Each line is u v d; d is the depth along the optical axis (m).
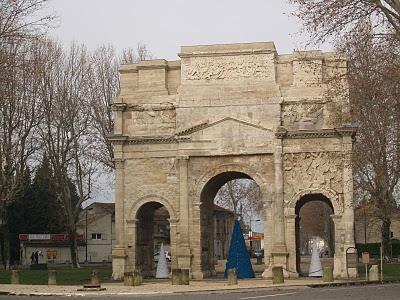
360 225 133.00
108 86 86.06
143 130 67.94
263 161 65.38
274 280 54.97
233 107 66.00
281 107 65.50
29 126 77.81
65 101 83.88
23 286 53.44
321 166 64.50
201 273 65.12
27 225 106.75
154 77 68.44
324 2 40.25
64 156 84.00
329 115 64.38
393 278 60.03
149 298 41.66
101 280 64.31
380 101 50.97
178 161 66.62
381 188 76.62
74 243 87.88
